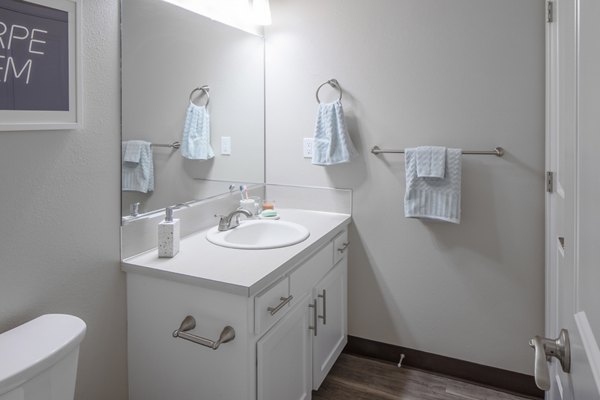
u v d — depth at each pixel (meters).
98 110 1.54
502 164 2.11
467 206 2.20
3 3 1.21
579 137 0.65
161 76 1.83
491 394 2.17
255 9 2.36
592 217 0.56
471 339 2.27
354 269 2.48
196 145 2.07
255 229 2.19
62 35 1.38
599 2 0.52
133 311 1.68
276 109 2.59
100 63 1.54
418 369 2.38
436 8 2.17
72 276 1.48
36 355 1.14
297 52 2.49
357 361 2.46
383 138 2.34
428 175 2.13
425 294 2.34
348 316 2.53
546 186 1.96
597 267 0.53
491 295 2.20
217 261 1.66
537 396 2.15
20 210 1.31
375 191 2.39
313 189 2.54
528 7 2.00
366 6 2.31
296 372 1.82
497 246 2.16
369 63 2.33
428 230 2.29
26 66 1.28
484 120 2.12
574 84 0.70
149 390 1.68
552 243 1.86
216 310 1.49
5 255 1.28
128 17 1.66
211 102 2.16
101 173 1.57
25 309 1.34
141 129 1.74
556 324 1.73
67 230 1.46
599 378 0.51
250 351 1.47
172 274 1.54
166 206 1.89
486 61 2.10
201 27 2.07
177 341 1.59
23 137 1.31
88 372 1.57
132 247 1.71
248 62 2.44
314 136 2.38
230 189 2.35
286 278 1.69
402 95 2.28
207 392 1.55
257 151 2.57
